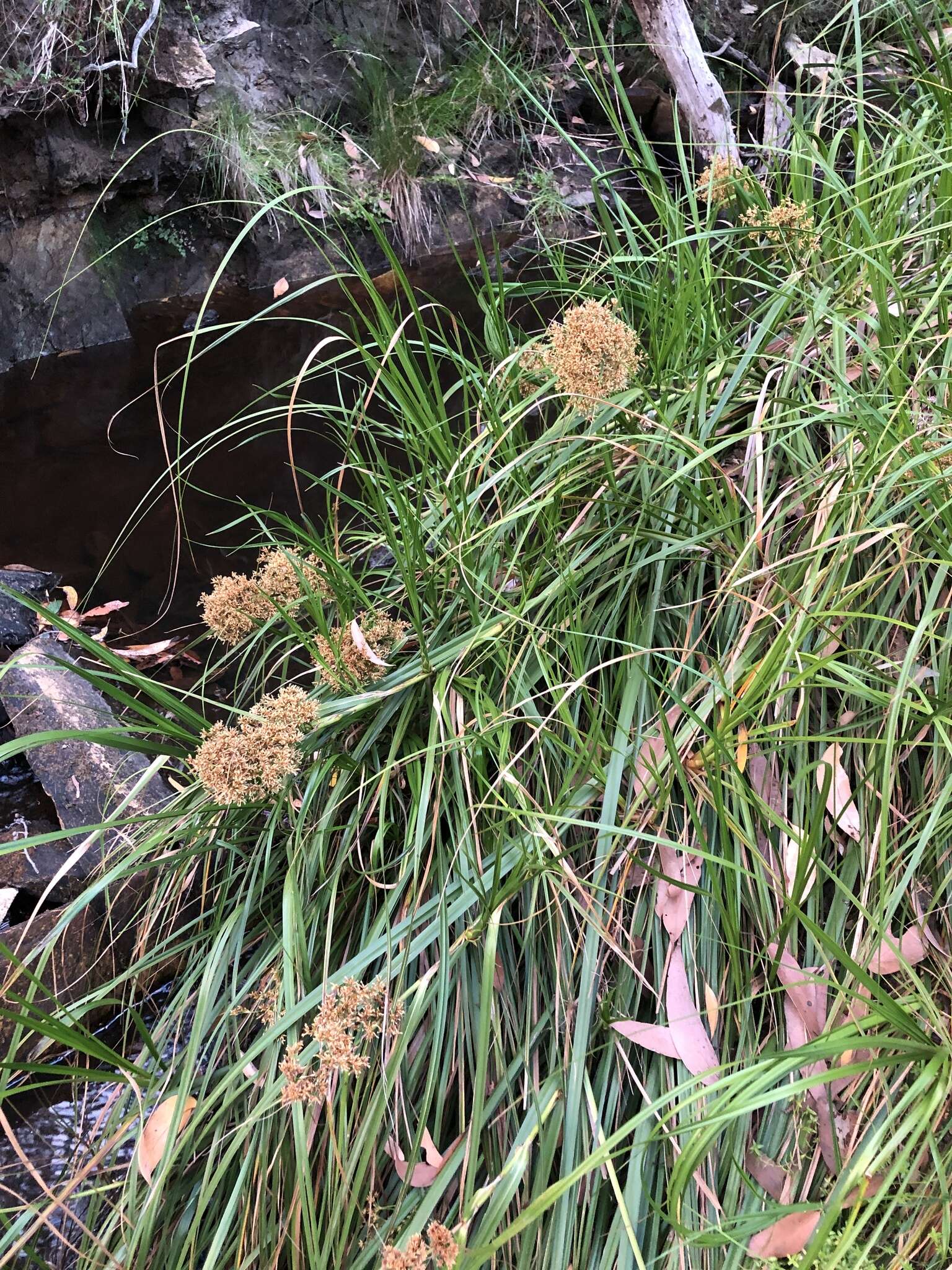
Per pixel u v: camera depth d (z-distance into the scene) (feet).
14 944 3.18
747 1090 2.07
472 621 3.22
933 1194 2.31
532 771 2.93
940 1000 2.56
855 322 3.60
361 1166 2.30
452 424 5.64
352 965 2.54
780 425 2.92
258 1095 2.57
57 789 3.84
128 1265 2.34
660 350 3.47
